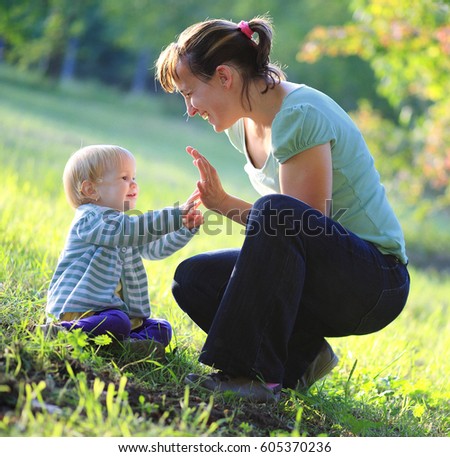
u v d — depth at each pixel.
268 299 6.41
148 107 70.19
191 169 37.19
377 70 24.78
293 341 7.39
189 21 70.38
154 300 10.02
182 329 8.93
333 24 66.38
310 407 7.16
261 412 6.57
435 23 21.86
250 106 7.00
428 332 13.47
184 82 6.97
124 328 7.03
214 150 51.12
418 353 11.52
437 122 26.06
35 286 8.82
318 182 6.71
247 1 68.50
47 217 13.56
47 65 70.12
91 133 40.59
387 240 6.98
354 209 6.98
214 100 6.95
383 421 7.43
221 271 7.37
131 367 6.92
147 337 7.29
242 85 6.92
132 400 6.10
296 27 67.31
